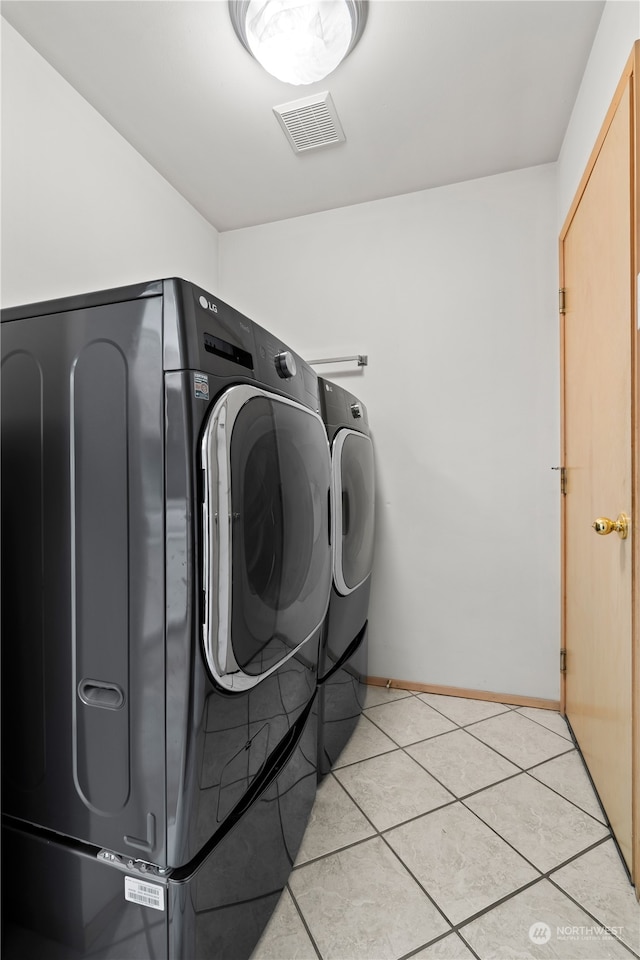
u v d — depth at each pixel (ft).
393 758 5.80
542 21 4.90
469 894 3.86
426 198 7.82
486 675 7.54
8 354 3.16
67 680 2.99
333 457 5.42
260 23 4.59
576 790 5.17
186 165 7.08
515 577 7.39
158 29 4.88
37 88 5.09
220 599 2.72
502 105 6.04
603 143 4.74
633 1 3.97
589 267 5.34
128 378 2.80
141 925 2.77
